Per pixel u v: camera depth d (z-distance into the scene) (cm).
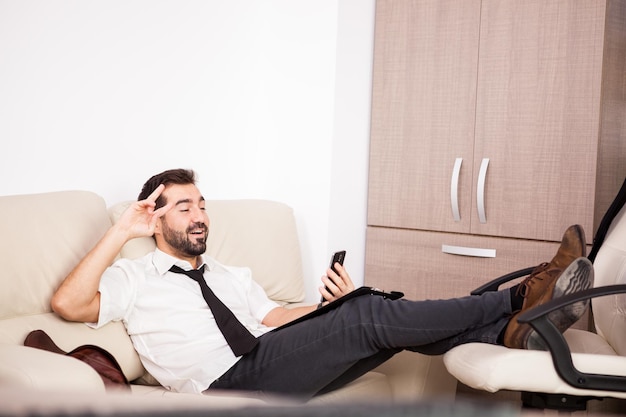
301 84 324
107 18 276
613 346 220
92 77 272
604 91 272
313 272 321
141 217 204
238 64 330
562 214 279
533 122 285
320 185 318
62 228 204
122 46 282
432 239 312
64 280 194
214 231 260
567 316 184
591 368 175
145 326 207
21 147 251
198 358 205
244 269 245
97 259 194
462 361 183
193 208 224
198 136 314
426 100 312
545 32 281
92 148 273
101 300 198
